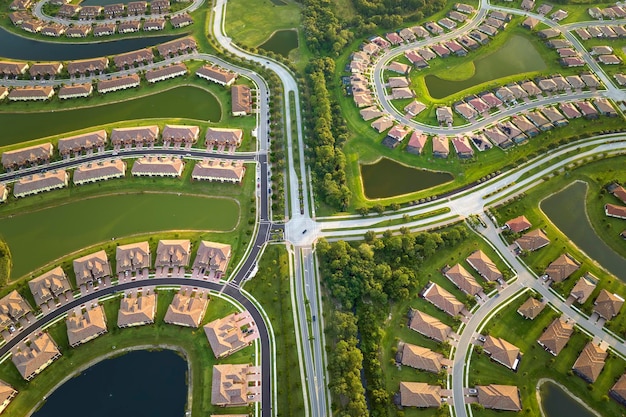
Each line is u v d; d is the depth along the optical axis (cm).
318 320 13525
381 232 15325
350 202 16050
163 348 13200
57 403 12381
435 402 11894
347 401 12062
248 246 15100
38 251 15088
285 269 14500
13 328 13462
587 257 14575
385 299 13450
